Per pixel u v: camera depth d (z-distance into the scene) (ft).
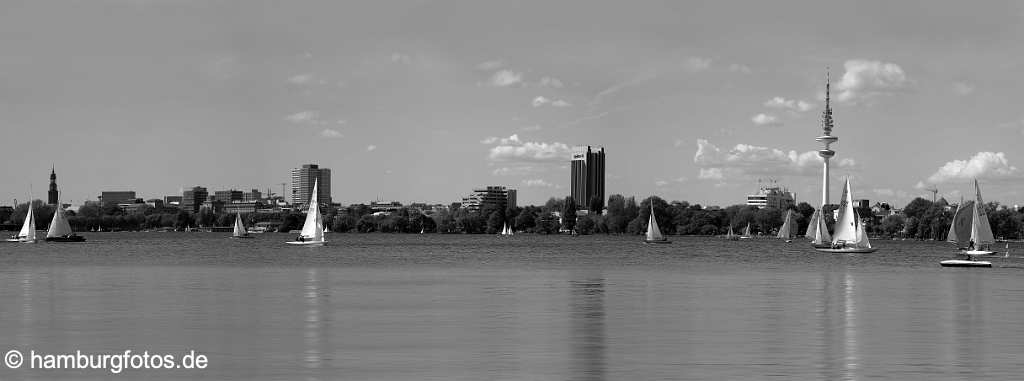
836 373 173.27
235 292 342.23
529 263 643.45
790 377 169.68
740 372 174.19
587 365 181.16
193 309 276.62
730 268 574.97
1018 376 170.71
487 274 481.87
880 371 175.11
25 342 208.64
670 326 238.89
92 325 237.04
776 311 276.41
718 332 226.79
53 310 272.51
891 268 583.17
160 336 217.77
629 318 256.32
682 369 177.37
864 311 277.03
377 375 171.42
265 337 216.74
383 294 336.08
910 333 225.35
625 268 565.94
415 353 194.49
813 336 220.43
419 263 631.97
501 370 176.35
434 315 263.08
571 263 649.20
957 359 187.73
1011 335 221.87
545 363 183.21
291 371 175.32
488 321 248.73
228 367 178.81
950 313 271.69
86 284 384.68
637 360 186.80
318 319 251.80
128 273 479.00
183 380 167.32
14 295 325.42
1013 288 379.55
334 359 187.32
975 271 543.80
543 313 269.03
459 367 179.22
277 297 320.91
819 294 343.46
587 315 263.90
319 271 510.17
